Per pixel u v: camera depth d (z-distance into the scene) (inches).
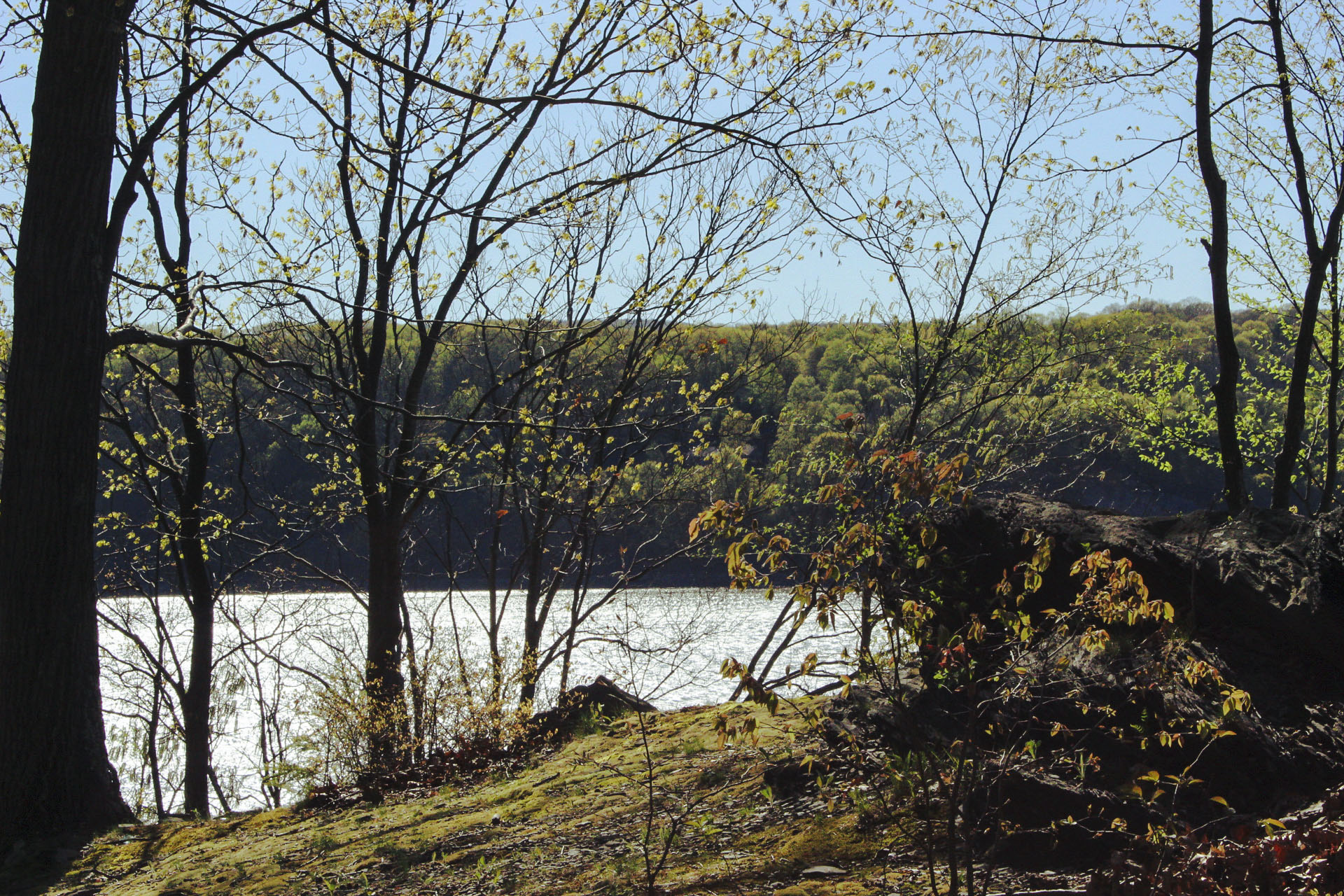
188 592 580.4
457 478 495.8
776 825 194.1
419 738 370.0
